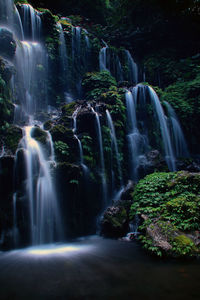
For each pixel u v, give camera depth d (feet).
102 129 32.86
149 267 14.99
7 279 13.56
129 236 23.84
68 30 52.44
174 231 18.13
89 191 28.12
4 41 32.07
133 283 12.57
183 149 47.65
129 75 60.29
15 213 21.90
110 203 30.50
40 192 23.45
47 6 63.98
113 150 34.09
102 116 33.53
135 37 63.52
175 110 49.32
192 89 51.34
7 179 22.57
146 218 20.97
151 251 17.62
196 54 62.95
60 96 45.85
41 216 23.25
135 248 20.01
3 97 27.27
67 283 12.82
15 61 35.09
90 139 30.50
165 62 60.80
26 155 23.93
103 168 31.30
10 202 22.03
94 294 11.35
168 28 60.75
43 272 14.57
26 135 26.25
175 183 23.08
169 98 51.01
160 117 45.39
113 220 24.81
